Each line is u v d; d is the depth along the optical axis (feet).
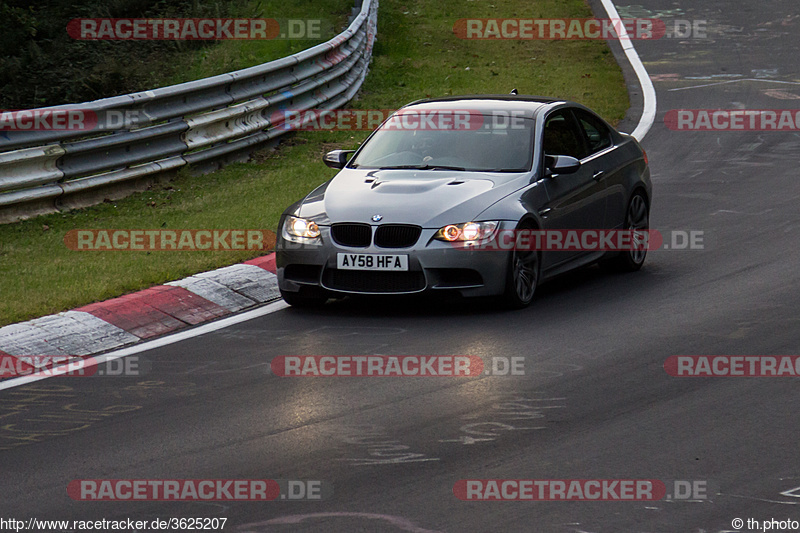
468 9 290.35
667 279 98.48
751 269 99.60
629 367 72.13
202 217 119.65
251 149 155.84
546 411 63.57
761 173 143.33
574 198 95.61
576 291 95.96
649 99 197.36
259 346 79.71
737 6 300.20
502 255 86.58
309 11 252.83
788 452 56.08
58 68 208.95
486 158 94.43
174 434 61.21
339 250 87.10
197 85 139.54
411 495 51.31
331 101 185.26
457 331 82.69
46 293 90.84
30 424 63.72
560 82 211.82
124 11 237.45
